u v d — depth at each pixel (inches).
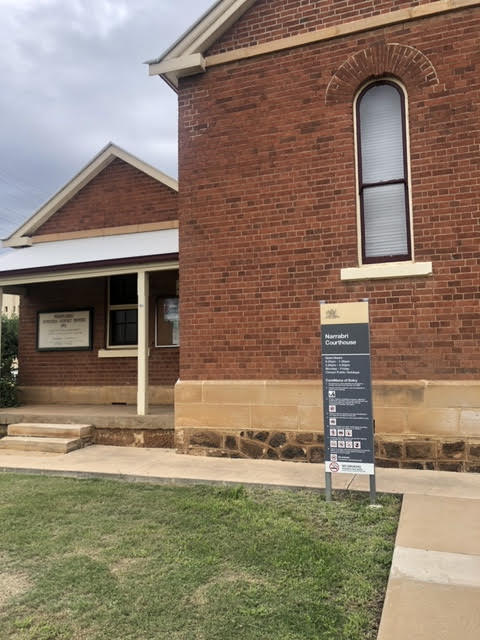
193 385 295.6
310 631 118.3
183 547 166.6
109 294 439.2
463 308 250.2
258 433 282.2
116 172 438.3
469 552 153.6
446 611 122.3
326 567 148.7
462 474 241.4
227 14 296.4
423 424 252.5
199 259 300.8
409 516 183.9
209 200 300.7
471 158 252.5
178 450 297.0
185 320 301.4
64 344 446.0
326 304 208.8
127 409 384.5
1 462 285.0
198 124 306.0
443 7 258.2
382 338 261.4
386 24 268.1
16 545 172.7
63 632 120.8
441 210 255.9
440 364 252.5
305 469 254.7
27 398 450.3
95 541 174.2
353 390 203.6
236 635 117.4
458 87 256.2
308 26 285.4
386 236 272.2
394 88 275.0
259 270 288.0
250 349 287.7
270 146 289.7
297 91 285.9
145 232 416.5
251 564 153.0
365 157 279.0
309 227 279.4
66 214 451.5
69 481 249.6
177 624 122.6
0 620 127.1
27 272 377.7
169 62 304.8
